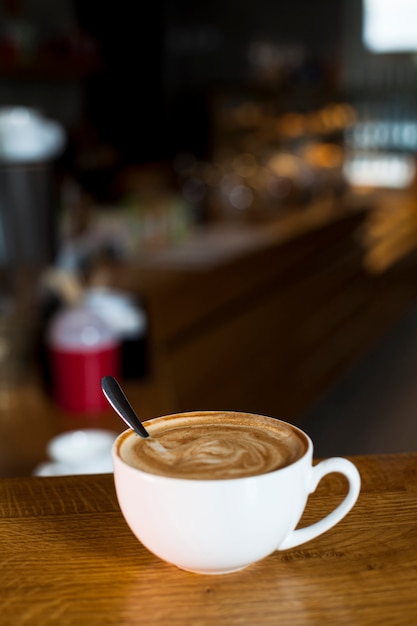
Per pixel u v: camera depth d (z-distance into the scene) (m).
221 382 3.49
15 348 1.95
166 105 9.06
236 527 0.52
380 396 4.71
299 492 0.54
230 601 0.53
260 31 9.71
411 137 10.05
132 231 3.43
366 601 0.53
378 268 6.12
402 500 0.69
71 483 0.74
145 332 1.98
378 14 9.89
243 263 3.50
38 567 0.58
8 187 2.01
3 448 1.55
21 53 5.29
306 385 4.59
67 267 2.41
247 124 7.79
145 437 0.60
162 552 0.54
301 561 0.59
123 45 7.93
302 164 5.79
